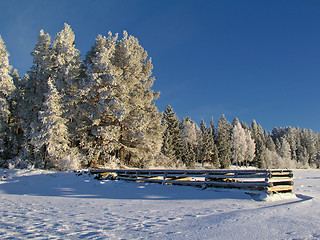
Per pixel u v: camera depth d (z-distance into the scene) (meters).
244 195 8.08
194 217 4.86
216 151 62.72
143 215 5.09
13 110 31.11
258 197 7.61
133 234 3.48
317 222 4.47
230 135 87.50
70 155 23.52
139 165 29.17
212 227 3.97
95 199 8.01
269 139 101.38
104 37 29.44
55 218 4.55
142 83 32.62
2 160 27.05
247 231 3.73
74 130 26.61
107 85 25.81
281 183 8.79
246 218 4.70
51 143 22.47
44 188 11.51
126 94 26.77
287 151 95.69
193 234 3.53
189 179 11.70
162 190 10.16
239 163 77.88
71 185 12.21
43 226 3.82
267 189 7.75
